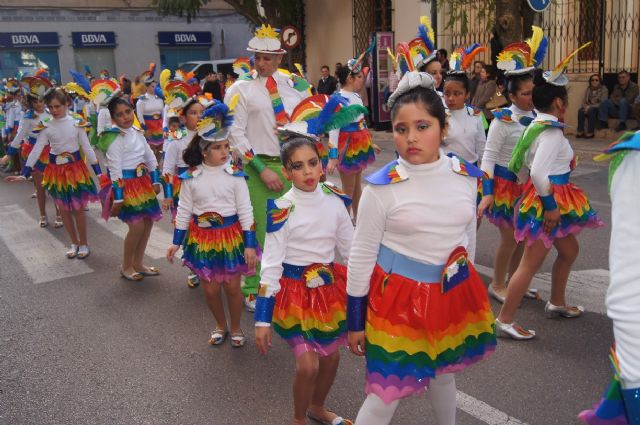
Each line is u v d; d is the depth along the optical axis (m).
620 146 1.62
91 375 4.17
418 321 2.45
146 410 3.69
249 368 4.18
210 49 32.91
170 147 5.96
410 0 16.31
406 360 2.45
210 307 4.54
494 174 4.75
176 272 6.31
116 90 5.71
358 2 18.80
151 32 31.28
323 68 17.62
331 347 3.09
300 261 3.09
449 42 15.70
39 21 28.95
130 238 5.93
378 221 2.46
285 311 3.08
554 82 3.84
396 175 2.42
